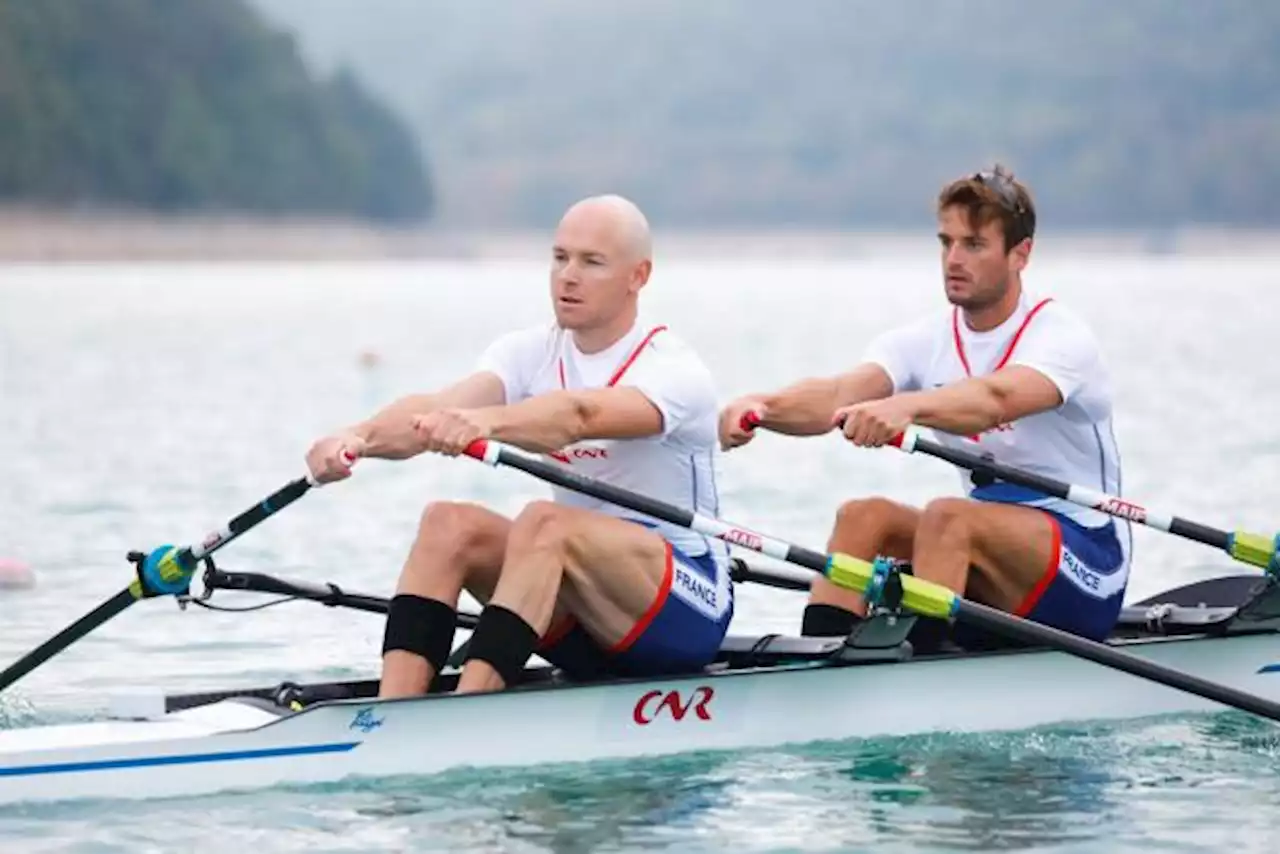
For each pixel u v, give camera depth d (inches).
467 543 1196.5
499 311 7657.5
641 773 1187.3
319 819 1091.9
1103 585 1342.3
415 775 1152.2
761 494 2436.0
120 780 1104.8
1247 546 1306.6
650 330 1237.7
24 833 1064.2
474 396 1235.9
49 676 1473.9
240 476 2630.4
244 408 3607.3
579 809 1119.0
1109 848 1070.4
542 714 1175.0
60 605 1750.7
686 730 1213.1
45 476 2615.7
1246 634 1355.8
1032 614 1320.1
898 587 1206.9
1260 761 1241.4
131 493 2459.4
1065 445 1349.7
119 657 1544.0
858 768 1210.6
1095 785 1185.4
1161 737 1293.1
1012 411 1293.1
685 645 1230.3
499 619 1166.3
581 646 1251.2
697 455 1249.4
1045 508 1338.6
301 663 1530.5
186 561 1205.1
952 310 1364.4
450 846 1056.2
